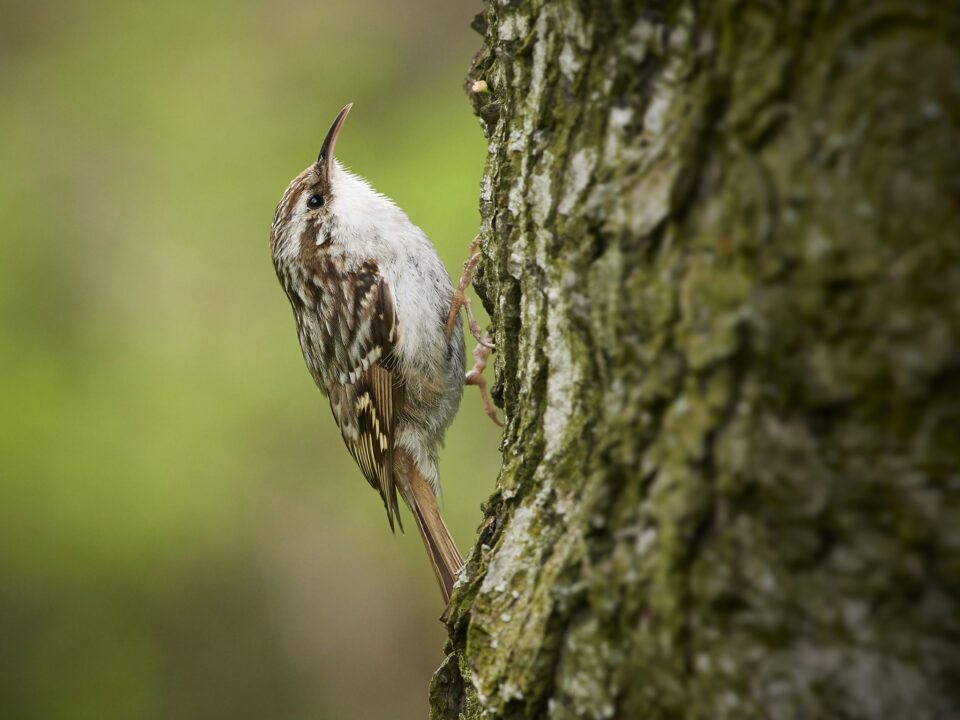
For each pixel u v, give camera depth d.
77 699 14.96
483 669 3.83
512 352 4.33
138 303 14.78
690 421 3.10
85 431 14.03
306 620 15.05
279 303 14.48
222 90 15.81
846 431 2.84
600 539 3.40
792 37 2.96
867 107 2.83
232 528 14.09
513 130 4.28
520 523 3.94
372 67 15.75
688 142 3.18
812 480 2.88
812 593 2.90
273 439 14.12
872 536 2.82
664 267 3.25
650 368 3.26
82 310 14.90
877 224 2.80
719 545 3.02
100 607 14.56
